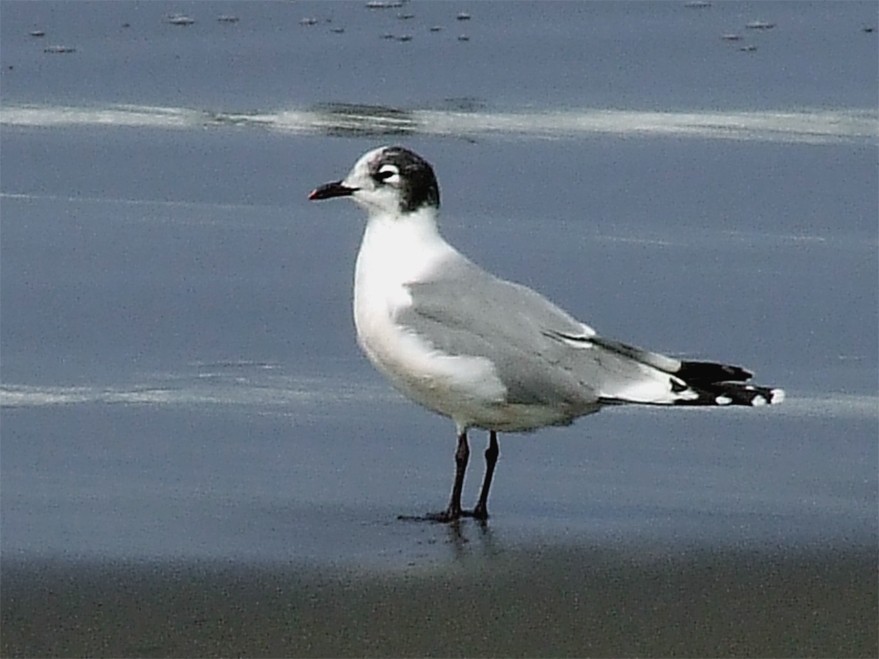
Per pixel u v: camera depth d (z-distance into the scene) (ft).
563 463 43.21
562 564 36.94
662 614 34.50
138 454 42.91
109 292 52.80
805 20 81.97
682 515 39.86
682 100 71.82
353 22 81.66
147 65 75.15
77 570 36.17
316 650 32.94
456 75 74.49
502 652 32.94
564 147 66.08
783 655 32.89
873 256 56.59
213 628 33.76
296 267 55.06
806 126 68.80
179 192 61.21
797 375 48.34
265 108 70.38
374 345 41.27
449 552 37.65
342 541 38.17
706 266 55.62
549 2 84.53
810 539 38.24
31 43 77.77
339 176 62.95
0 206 59.31
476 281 41.04
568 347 40.45
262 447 43.52
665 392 39.88
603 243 57.21
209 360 48.60
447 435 44.60
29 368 47.78
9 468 41.93
